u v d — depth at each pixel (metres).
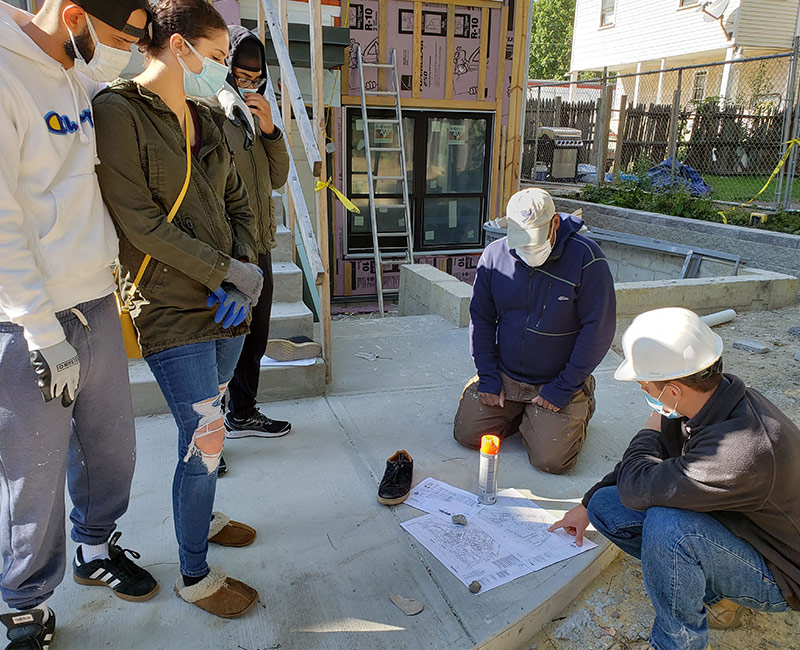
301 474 2.80
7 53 1.34
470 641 1.90
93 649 1.83
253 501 2.59
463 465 2.92
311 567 2.21
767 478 1.65
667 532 1.77
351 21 7.42
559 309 2.72
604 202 9.82
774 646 2.07
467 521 2.46
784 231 7.30
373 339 4.62
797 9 15.71
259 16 4.27
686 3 16.94
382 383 3.81
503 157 8.49
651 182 9.95
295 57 6.18
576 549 2.31
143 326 1.80
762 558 1.76
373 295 8.48
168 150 1.69
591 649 2.04
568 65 32.31
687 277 7.35
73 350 1.50
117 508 1.98
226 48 1.82
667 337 1.77
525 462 2.96
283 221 4.72
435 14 7.66
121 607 1.99
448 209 8.56
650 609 2.20
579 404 2.84
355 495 2.65
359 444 3.08
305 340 3.64
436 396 3.65
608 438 3.24
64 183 1.49
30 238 1.45
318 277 3.43
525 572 2.19
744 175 12.55
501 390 2.93
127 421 1.87
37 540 1.63
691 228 7.70
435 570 2.20
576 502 2.62
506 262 2.82
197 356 1.83
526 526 2.44
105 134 1.59
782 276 6.13
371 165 7.62
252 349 2.93
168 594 2.05
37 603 1.74
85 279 1.61
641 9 18.33
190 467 1.85
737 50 15.95
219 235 1.86
